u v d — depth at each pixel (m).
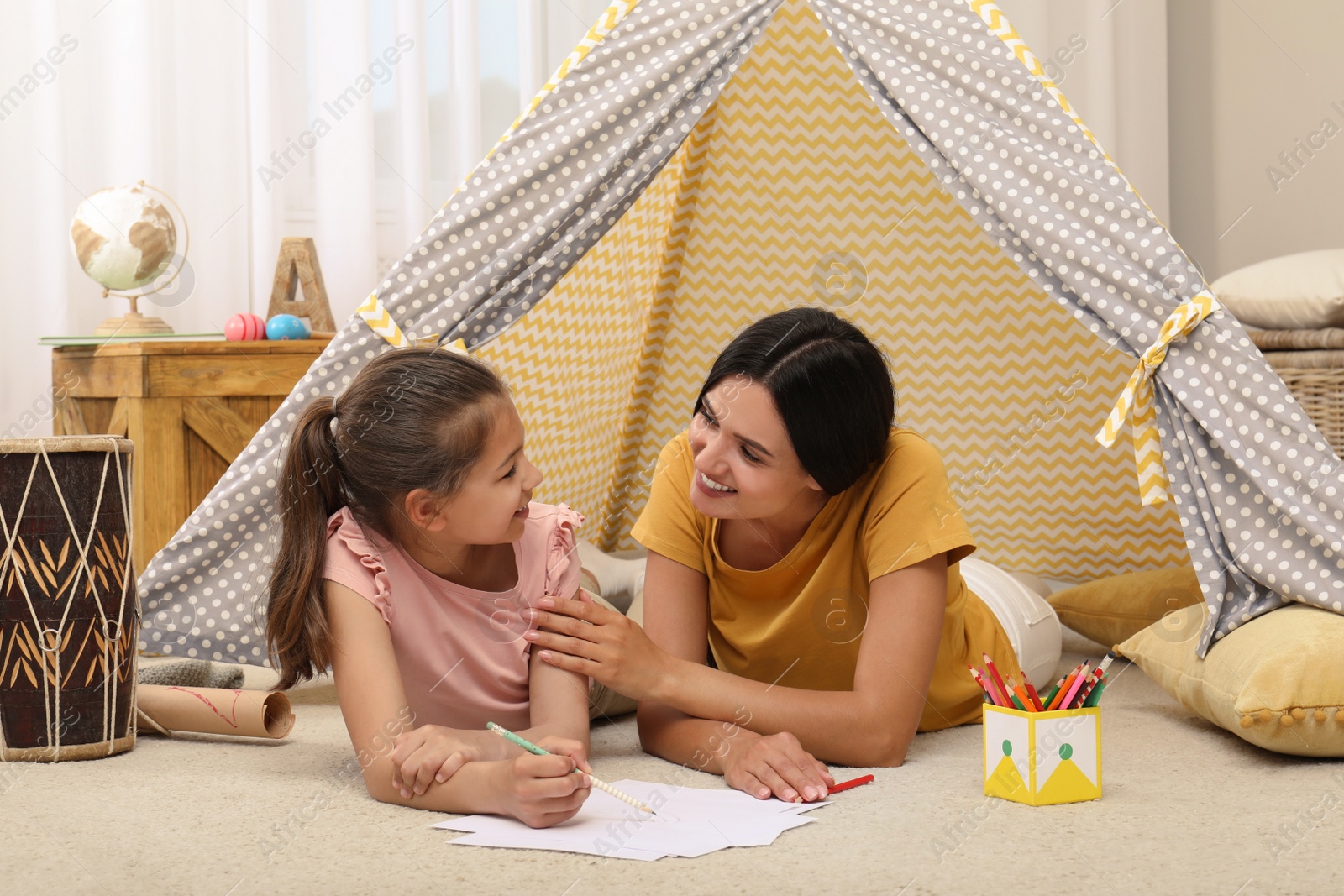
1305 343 2.21
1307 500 1.42
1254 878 0.93
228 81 2.81
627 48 1.63
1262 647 1.35
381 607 1.22
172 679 1.64
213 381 2.21
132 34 2.71
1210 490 1.47
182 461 2.20
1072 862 0.96
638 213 1.96
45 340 2.35
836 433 1.20
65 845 1.04
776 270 2.15
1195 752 1.37
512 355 1.80
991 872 0.94
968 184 1.58
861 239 2.09
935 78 1.58
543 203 1.62
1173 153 3.37
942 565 1.27
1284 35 3.16
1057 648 1.79
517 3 3.03
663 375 2.29
